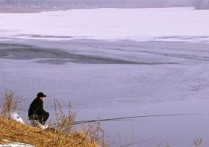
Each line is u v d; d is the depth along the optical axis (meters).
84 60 93.06
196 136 30.11
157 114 39.19
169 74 69.88
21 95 47.53
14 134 9.52
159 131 31.42
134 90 54.19
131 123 34.53
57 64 83.62
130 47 132.12
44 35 195.12
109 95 50.16
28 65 79.88
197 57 99.94
